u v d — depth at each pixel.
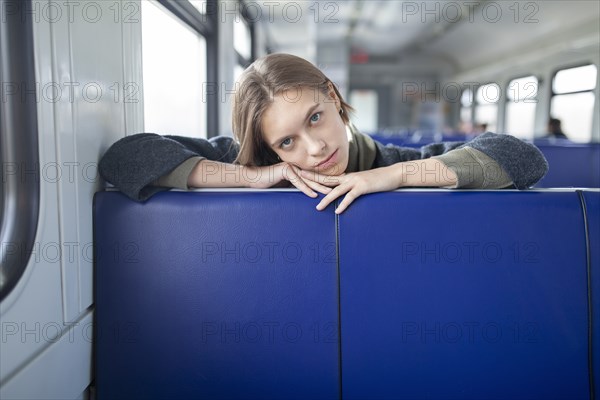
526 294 0.95
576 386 0.95
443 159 0.99
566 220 0.95
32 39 0.79
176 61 2.25
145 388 1.00
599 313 0.94
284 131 0.93
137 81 1.30
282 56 0.97
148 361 1.00
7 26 0.77
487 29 9.45
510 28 8.37
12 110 0.78
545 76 6.35
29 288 0.79
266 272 0.97
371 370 0.97
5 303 0.73
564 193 0.97
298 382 0.98
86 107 0.98
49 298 0.85
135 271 0.99
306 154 0.96
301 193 0.98
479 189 0.99
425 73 14.62
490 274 0.96
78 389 0.96
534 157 1.01
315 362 0.97
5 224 0.78
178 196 0.99
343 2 8.92
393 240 0.96
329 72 12.48
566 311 0.95
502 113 8.30
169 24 2.11
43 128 0.82
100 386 1.00
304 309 0.97
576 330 0.95
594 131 3.03
